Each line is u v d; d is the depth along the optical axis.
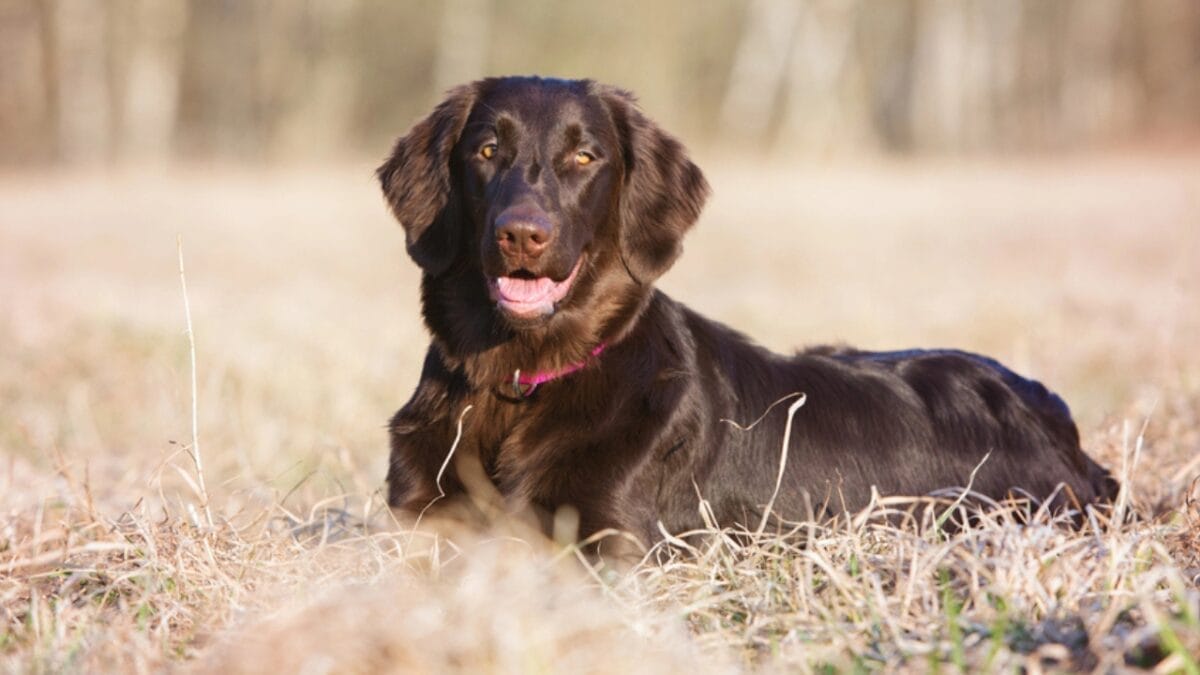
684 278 22.89
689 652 5.04
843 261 24.47
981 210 32.94
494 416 6.75
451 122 7.09
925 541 6.02
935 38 73.38
